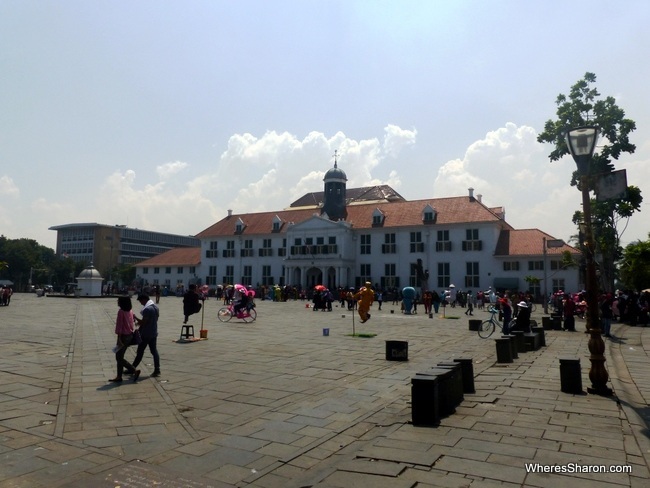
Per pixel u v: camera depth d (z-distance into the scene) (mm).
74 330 21281
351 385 10273
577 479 5105
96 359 13375
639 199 32188
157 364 11125
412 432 6801
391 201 78812
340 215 69875
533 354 15023
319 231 66750
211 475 5395
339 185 70688
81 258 142875
